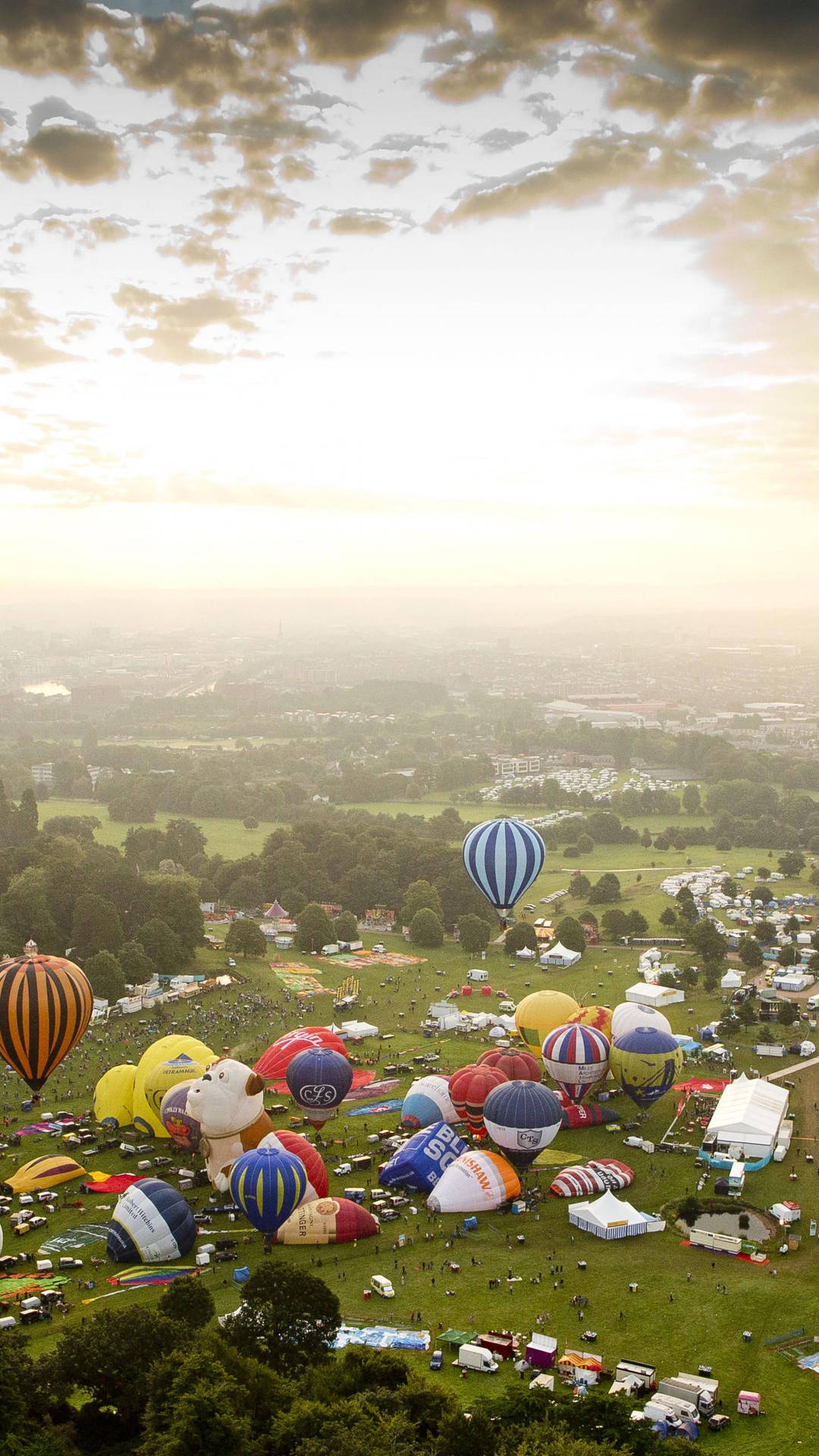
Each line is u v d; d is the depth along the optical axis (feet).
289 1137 532.32
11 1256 473.67
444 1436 311.68
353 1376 346.33
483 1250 487.61
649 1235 505.25
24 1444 308.60
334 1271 467.93
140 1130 605.31
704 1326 425.69
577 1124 627.46
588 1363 390.63
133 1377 336.49
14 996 568.41
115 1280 457.27
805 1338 418.31
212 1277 460.14
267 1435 314.14
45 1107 645.92
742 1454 352.69
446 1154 556.10
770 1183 553.23
